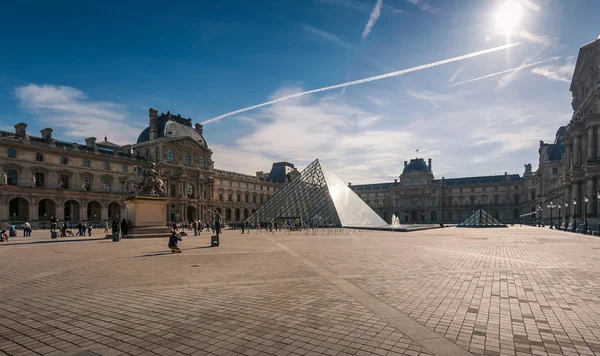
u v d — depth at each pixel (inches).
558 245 1302.9
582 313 414.9
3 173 3223.4
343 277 636.1
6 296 514.3
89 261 872.9
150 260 885.2
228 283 587.2
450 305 447.8
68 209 4013.3
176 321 390.9
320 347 314.0
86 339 340.8
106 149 4335.6
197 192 4746.6
